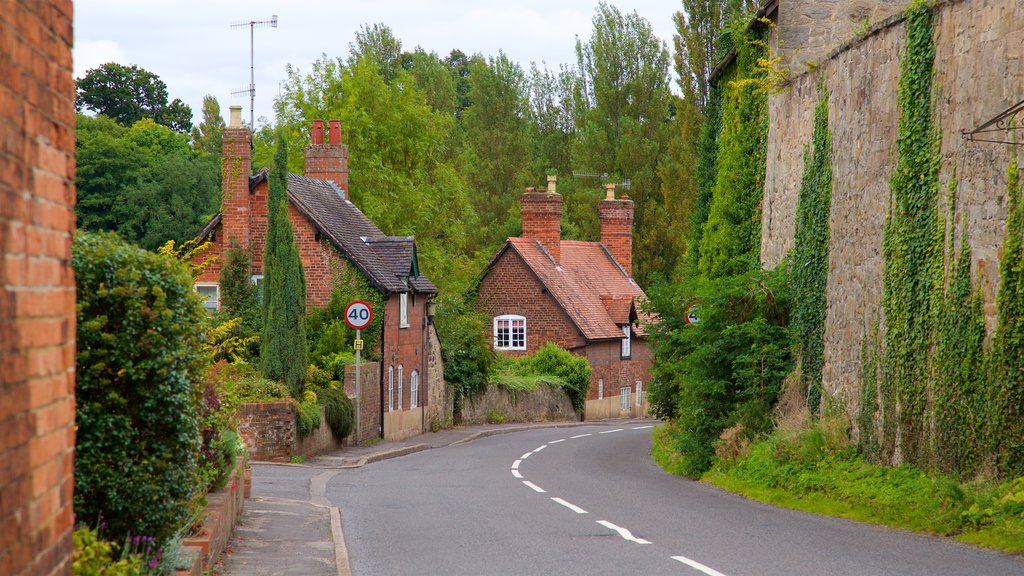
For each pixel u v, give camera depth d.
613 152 74.12
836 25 24.39
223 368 12.96
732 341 21.17
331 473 23.30
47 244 4.48
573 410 52.19
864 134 17.83
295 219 35.22
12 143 3.99
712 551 11.41
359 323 31.48
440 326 44.19
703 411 21.39
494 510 15.69
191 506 9.71
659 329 27.50
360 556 11.59
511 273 54.19
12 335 3.97
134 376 7.57
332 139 41.34
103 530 7.70
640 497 17.23
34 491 4.27
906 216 15.64
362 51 80.06
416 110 54.94
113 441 7.60
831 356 19.14
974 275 13.55
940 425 14.23
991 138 13.26
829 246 19.58
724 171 26.61
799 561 10.63
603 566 10.59
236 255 33.81
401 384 36.56
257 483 20.39
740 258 25.89
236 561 11.06
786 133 23.14
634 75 74.50
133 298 7.68
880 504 14.30
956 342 13.85
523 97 83.88
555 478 21.09
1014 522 11.77
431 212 56.25
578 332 53.06
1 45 3.88
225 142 34.28
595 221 71.81
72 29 4.89
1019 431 12.40
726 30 28.88
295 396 28.41
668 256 67.81
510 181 78.94
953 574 9.73
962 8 14.33
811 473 16.97
